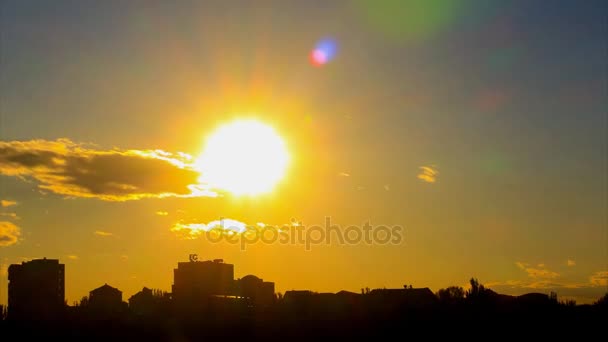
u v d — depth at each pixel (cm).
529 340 14950
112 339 16838
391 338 16025
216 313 18412
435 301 17950
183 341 16612
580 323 15775
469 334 15725
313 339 16388
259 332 17175
